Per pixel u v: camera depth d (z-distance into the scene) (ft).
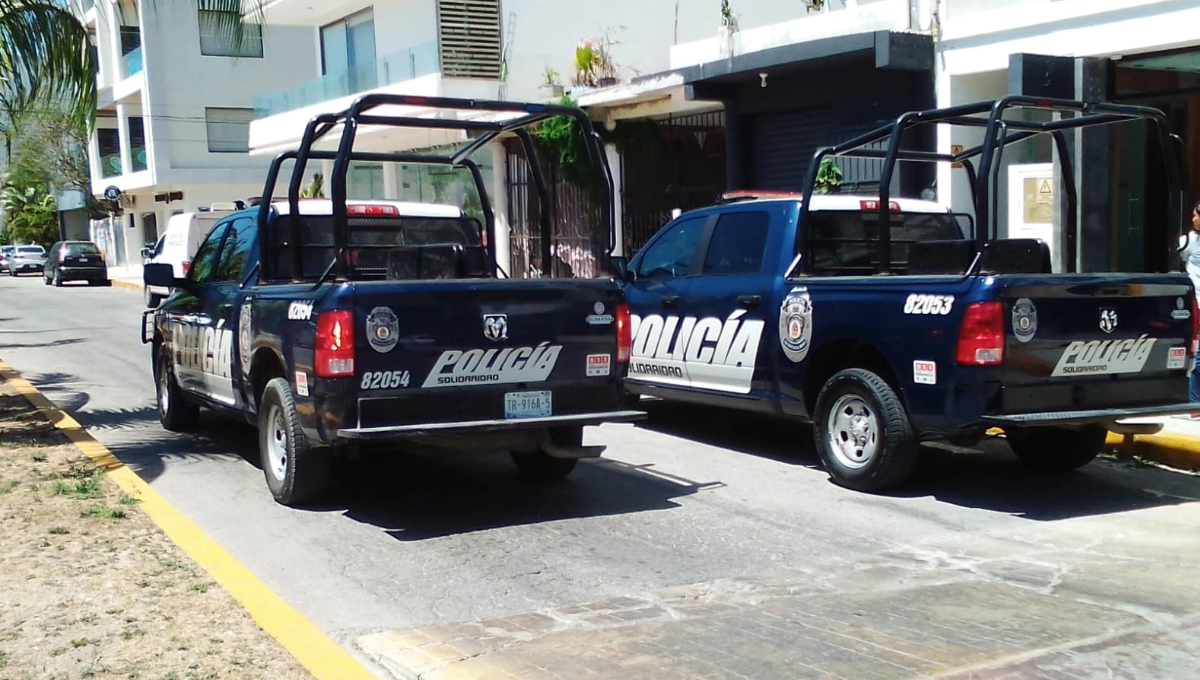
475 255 29.50
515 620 17.04
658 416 35.29
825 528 22.17
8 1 30.35
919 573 19.11
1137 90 40.52
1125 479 26.45
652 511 23.68
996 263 24.35
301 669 14.84
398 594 18.48
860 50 44.70
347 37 88.53
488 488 25.85
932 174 45.39
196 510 23.91
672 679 14.47
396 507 24.09
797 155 53.01
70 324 70.54
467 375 21.98
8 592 17.62
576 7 74.69
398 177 86.69
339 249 21.86
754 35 54.13
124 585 18.08
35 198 195.42
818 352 25.94
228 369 26.81
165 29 126.41
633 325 32.04
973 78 44.29
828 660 15.05
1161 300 24.08
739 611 17.21
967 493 24.98
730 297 28.45
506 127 25.03
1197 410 23.90
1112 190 40.81
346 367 20.89
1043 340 22.56
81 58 31.27
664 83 55.47
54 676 14.42
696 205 62.80
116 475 25.75
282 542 21.52
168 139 128.06
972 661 14.94
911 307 23.43
